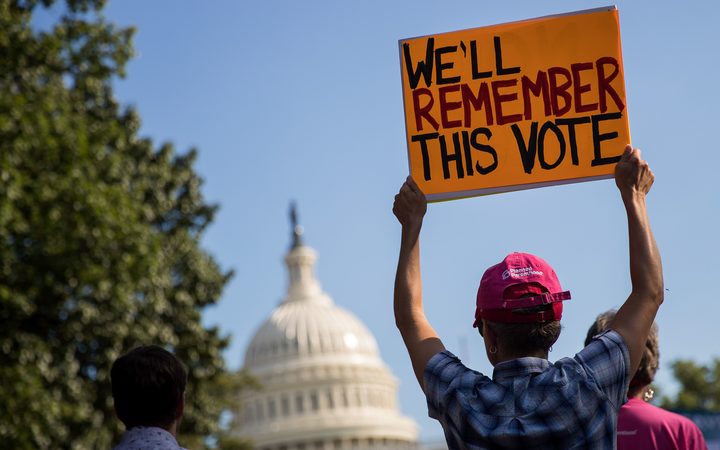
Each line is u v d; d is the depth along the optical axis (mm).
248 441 70250
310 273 172375
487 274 5414
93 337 32062
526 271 5340
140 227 31734
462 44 6391
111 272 30938
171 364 5836
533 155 6277
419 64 6406
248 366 160750
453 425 5129
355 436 152750
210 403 40000
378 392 160250
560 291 5352
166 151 39781
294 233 173750
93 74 34688
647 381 7766
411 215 5980
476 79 6355
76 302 31016
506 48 6359
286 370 157000
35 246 29531
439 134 6336
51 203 29281
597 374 5078
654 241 5508
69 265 29844
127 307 31641
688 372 87188
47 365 30703
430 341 5512
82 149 30438
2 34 30641
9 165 28016
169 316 37844
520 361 5176
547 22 6344
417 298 5727
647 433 7418
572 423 4957
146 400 5711
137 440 5641
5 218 27750
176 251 39156
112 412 34969
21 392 28547
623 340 5207
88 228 29766
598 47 6305
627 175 5711
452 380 5227
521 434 4926
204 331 38656
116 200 31375
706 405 86750
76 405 31672
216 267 41250
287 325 162125
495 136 6309
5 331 30062
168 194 40125
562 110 6289
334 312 166750
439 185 6301
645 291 5355
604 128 6254
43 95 31031
